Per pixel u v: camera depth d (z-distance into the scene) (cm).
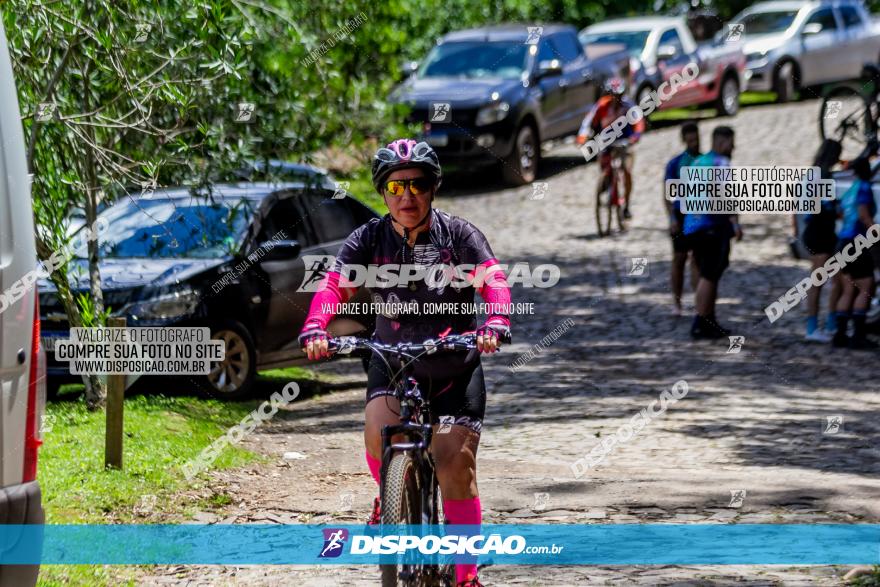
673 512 1149
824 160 2166
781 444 1439
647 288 2598
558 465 1356
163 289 1641
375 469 859
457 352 835
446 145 3550
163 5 1524
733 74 4331
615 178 3136
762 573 955
